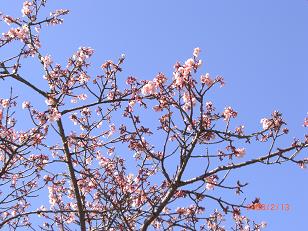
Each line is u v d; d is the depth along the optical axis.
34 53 2.94
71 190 3.09
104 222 2.85
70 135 2.94
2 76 2.78
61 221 3.00
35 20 3.02
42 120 2.71
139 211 2.70
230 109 2.61
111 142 2.90
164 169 2.57
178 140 2.55
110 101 2.83
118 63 2.84
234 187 2.57
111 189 2.89
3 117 2.70
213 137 2.60
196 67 2.47
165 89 2.56
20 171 2.85
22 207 3.10
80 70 2.89
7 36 2.88
